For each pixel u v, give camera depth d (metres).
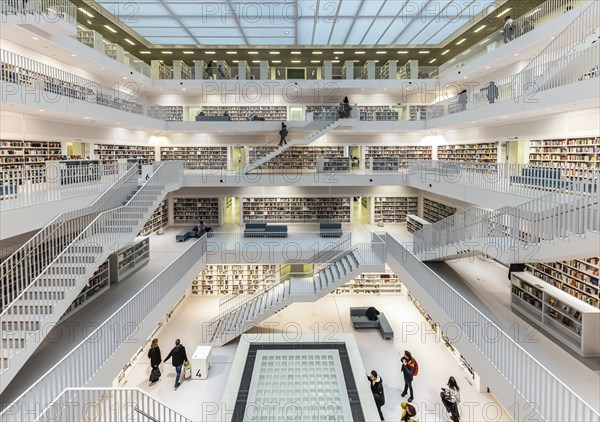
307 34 18.42
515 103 11.81
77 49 13.37
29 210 7.62
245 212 19.88
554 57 11.21
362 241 16.19
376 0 14.49
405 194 19.94
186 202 19.75
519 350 6.19
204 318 14.54
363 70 20.88
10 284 8.99
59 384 6.17
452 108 17.05
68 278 7.65
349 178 17.41
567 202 6.95
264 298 14.38
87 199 9.71
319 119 19.06
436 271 13.10
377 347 12.48
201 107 21.69
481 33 18.45
